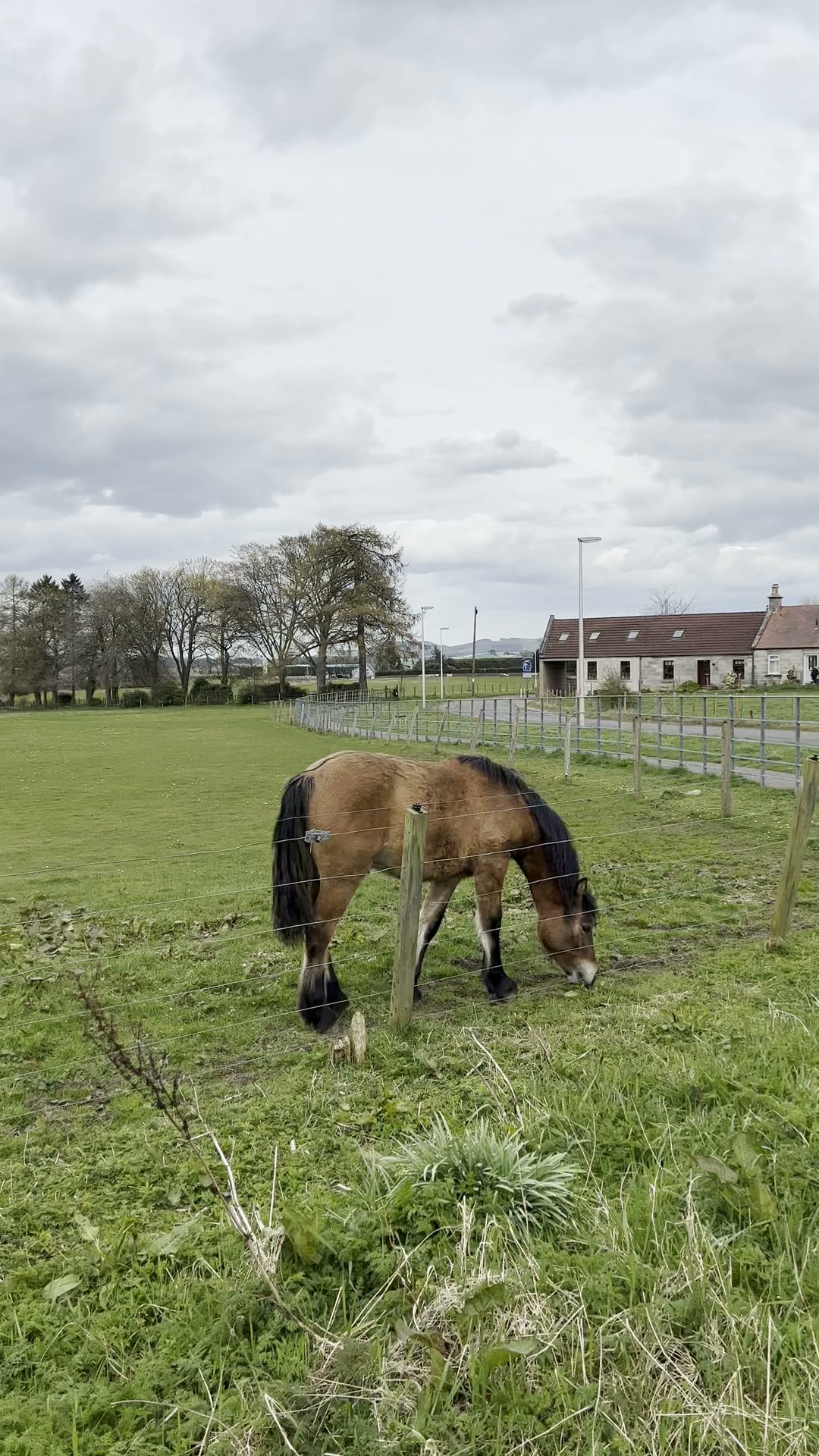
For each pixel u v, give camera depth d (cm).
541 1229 319
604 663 6525
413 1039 519
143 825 1562
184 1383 262
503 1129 383
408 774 574
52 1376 264
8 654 8219
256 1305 284
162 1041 551
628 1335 260
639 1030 512
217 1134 415
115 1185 374
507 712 4312
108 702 8731
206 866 1159
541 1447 235
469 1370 253
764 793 1484
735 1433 232
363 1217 318
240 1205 334
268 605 7738
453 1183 338
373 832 554
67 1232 344
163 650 8919
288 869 548
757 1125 368
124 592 8700
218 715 6556
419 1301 279
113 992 648
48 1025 588
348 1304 288
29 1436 240
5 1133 437
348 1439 238
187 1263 317
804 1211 320
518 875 1001
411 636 7306
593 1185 343
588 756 2233
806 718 3450
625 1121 387
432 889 628
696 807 1388
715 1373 250
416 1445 237
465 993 612
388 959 693
